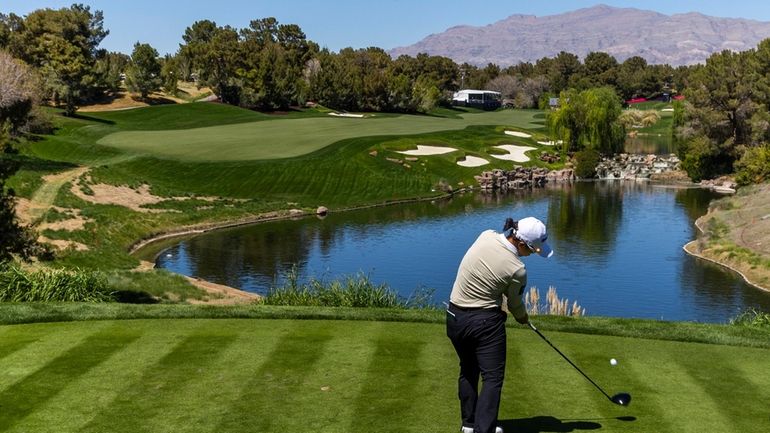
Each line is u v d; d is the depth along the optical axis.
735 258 34.88
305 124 81.50
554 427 6.13
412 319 9.75
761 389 7.14
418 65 175.50
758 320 13.39
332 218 47.72
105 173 44.22
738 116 67.12
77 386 7.12
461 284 5.76
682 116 72.88
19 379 7.33
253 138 66.31
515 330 9.30
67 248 30.55
